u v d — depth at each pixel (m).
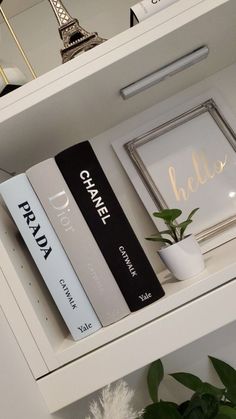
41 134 0.76
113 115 0.83
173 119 0.87
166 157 0.86
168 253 0.70
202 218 0.84
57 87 0.64
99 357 0.63
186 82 0.85
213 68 0.85
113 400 0.58
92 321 0.66
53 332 0.69
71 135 0.83
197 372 0.89
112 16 0.91
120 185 0.89
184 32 0.65
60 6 0.76
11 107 0.65
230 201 0.84
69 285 0.66
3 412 0.50
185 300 0.63
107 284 0.65
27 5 0.91
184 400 0.88
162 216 0.69
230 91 0.88
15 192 0.66
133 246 0.66
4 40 0.93
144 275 0.66
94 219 0.66
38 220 0.66
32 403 0.59
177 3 0.64
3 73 0.74
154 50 0.66
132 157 0.86
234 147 0.85
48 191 0.66
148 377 0.83
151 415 0.69
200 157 0.86
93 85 0.68
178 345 0.63
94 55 0.64
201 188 0.85
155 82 0.75
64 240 0.66
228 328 0.89
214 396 0.70
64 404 0.63
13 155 0.79
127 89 0.74
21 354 0.63
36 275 0.74
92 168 0.67
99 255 0.66
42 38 0.92
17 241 0.71
